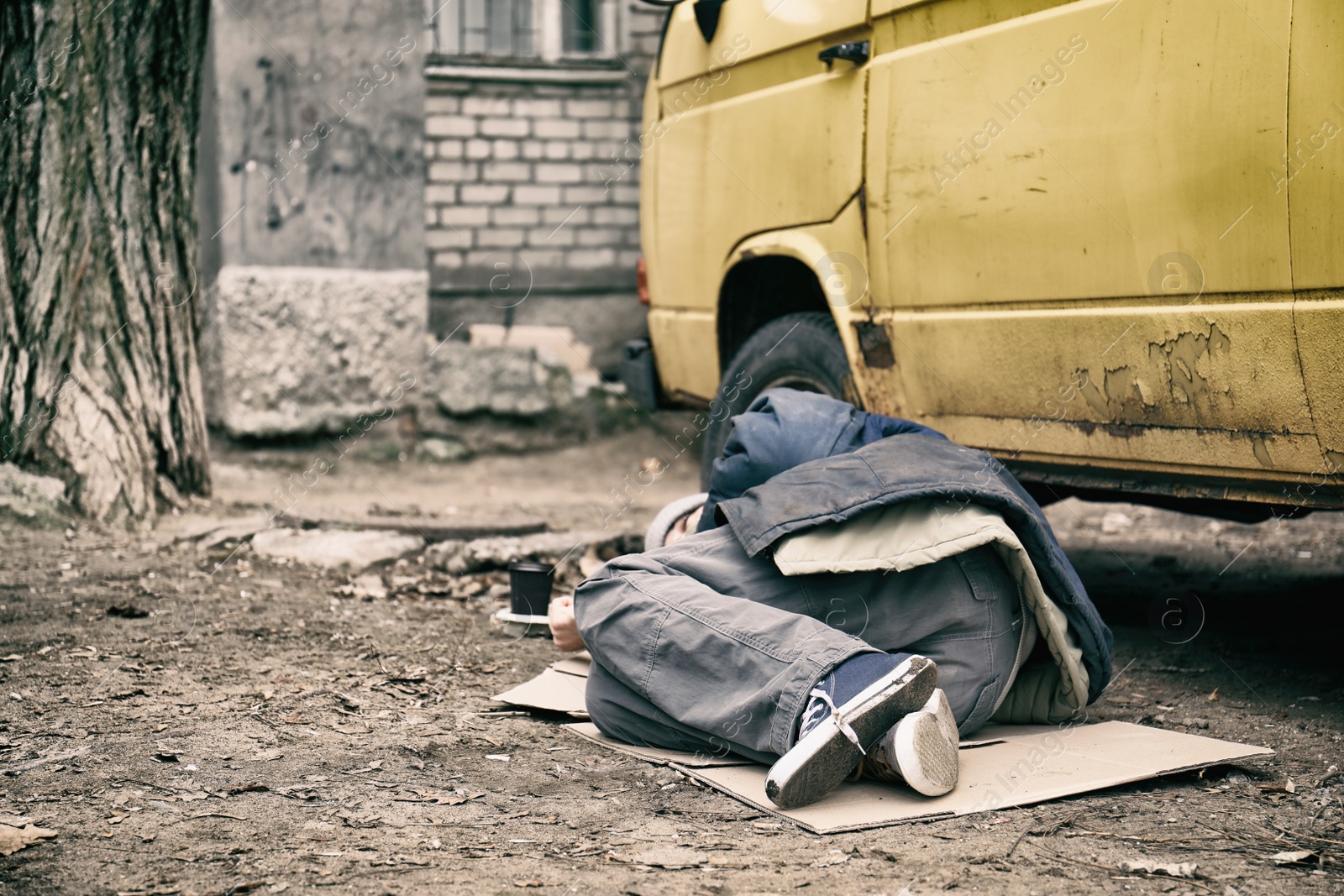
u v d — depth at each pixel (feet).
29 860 6.08
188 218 17.19
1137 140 9.18
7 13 15.33
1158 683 10.05
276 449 24.62
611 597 7.88
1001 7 10.20
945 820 6.81
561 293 28.14
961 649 7.68
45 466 15.55
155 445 16.75
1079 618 8.00
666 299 15.24
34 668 9.77
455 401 26.17
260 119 23.85
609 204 28.35
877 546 7.50
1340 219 7.99
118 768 7.52
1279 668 10.36
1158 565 15.30
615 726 8.16
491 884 5.86
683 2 14.85
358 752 8.02
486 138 27.40
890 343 11.59
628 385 16.48
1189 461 9.34
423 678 9.95
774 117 12.78
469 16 27.86
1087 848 6.40
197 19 16.58
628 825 6.75
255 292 24.04
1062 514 19.57
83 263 15.93
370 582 13.52
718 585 7.83
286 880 5.88
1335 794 7.29
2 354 15.40
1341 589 13.38
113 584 12.64
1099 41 9.41
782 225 12.77
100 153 16.01
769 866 6.13
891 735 6.92
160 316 16.81
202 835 6.48
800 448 8.25
